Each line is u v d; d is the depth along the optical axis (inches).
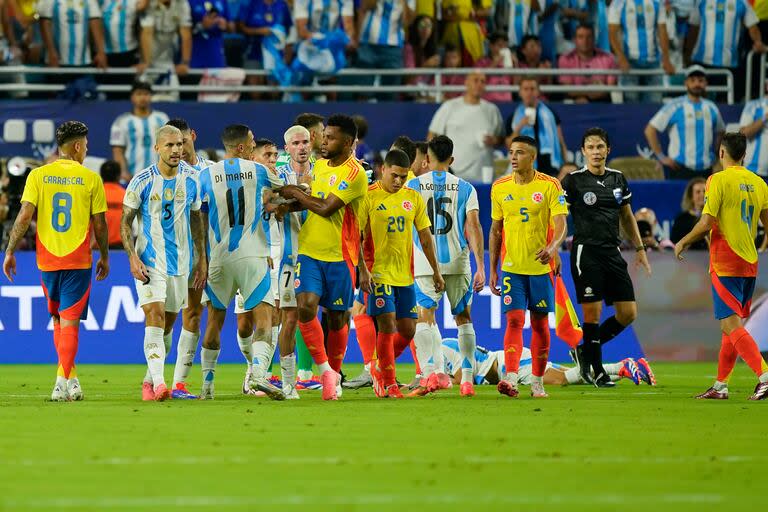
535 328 1599.4
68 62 2849.4
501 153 2748.5
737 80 3112.7
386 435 1112.8
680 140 2810.0
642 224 2447.1
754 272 1563.7
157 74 2859.3
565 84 3024.1
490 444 1050.7
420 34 2984.7
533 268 1590.8
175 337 2411.4
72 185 1493.6
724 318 1561.3
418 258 1662.2
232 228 1498.5
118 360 2383.1
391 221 1549.0
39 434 1111.0
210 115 2746.1
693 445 1053.8
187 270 1513.3
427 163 1736.0
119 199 2411.4
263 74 2896.2
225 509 741.3
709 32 3073.3
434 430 1156.5
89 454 975.6
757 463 946.7
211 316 1528.1
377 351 1573.6
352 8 2893.7
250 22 2901.1
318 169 1509.6
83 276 1501.0
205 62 2888.8
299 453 987.3
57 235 1492.4
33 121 2711.6
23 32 2886.3
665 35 3011.8
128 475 871.7
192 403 1459.2
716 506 764.0
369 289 1530.5
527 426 1200.2
